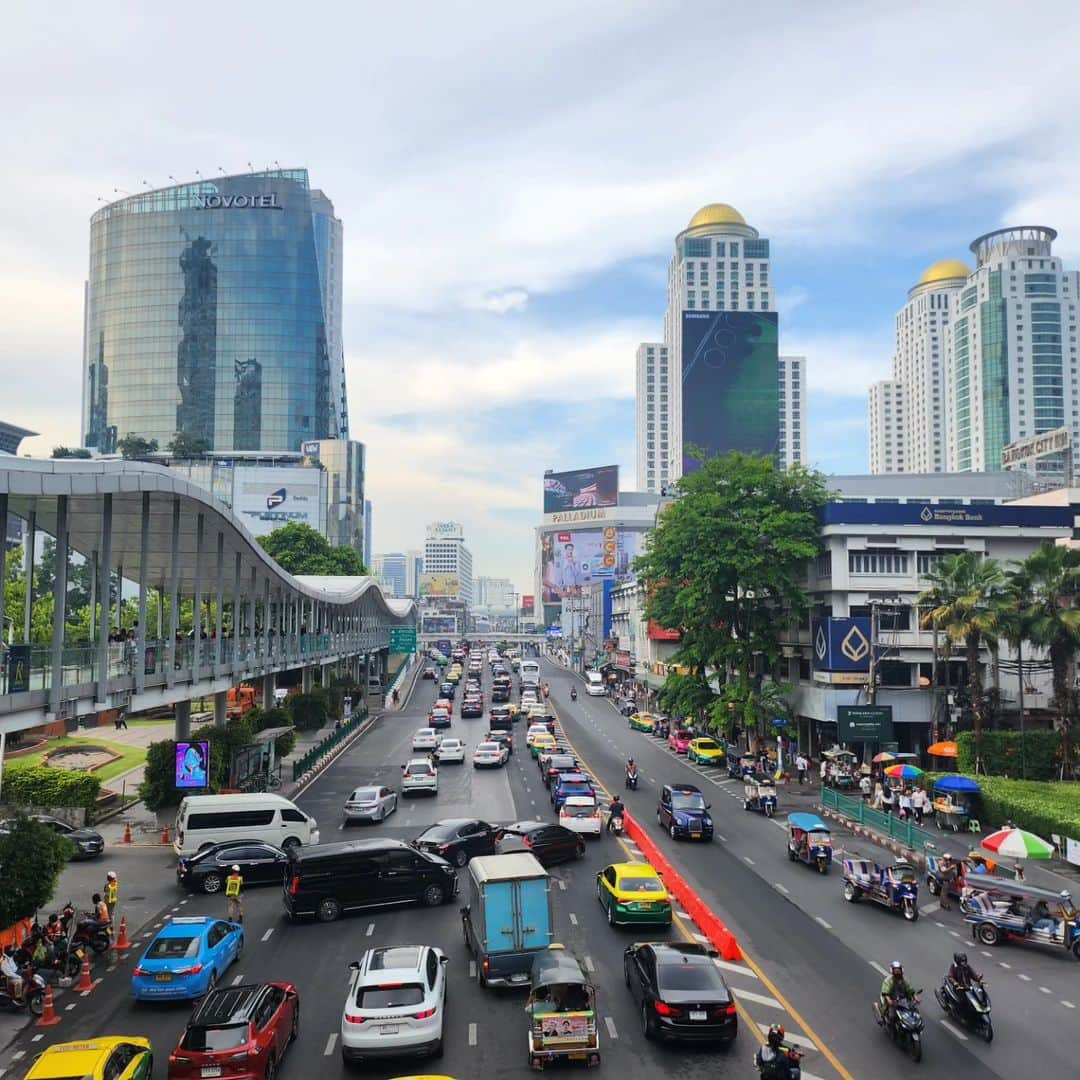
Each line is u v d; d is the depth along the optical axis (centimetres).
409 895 2859
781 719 5525
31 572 3472
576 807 3753
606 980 2239
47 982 2169
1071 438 8000
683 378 18512
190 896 3055
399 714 8712
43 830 2533
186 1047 1659
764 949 2472
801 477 5831
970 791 3969
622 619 12412
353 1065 1798
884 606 5534
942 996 2072
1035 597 4625
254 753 4778
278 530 12069
